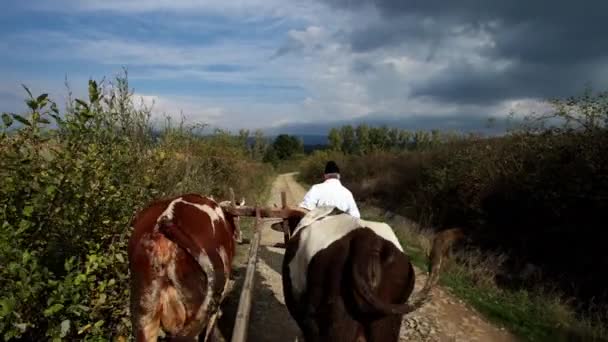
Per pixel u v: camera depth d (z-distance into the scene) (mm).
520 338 6711
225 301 7410
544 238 9914
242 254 10594
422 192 16203
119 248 5020
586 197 8672
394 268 3986
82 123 4578
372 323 3799
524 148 11102
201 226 4492
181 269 4066
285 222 6016
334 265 3912
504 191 10977
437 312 7438
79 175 4539
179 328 4113
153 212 4430
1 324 3693
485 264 9922
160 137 8609
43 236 4457
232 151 16922
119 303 4930
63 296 3916
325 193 6344
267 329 6680
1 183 4230
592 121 9375
